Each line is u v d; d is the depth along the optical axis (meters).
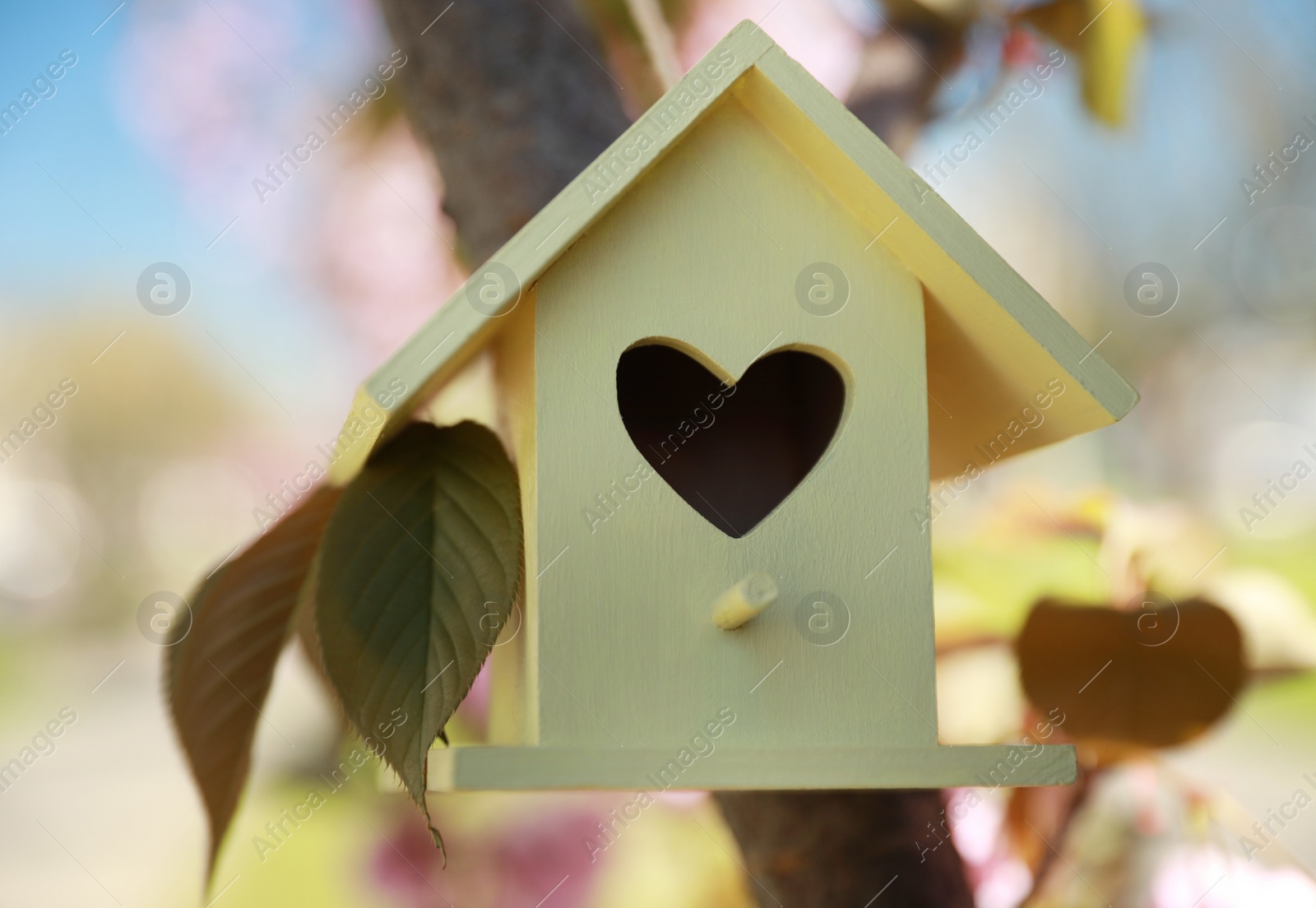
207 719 0.48
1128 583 0.54
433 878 0.57
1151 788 0.54
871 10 0.57
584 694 0.45
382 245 0.65
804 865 0.50
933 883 0.50
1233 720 0.53
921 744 0.45
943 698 0.56
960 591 0.56
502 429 0.51
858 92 0.56
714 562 0.46
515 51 0.52
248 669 0.48
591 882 0.58
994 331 0.47
